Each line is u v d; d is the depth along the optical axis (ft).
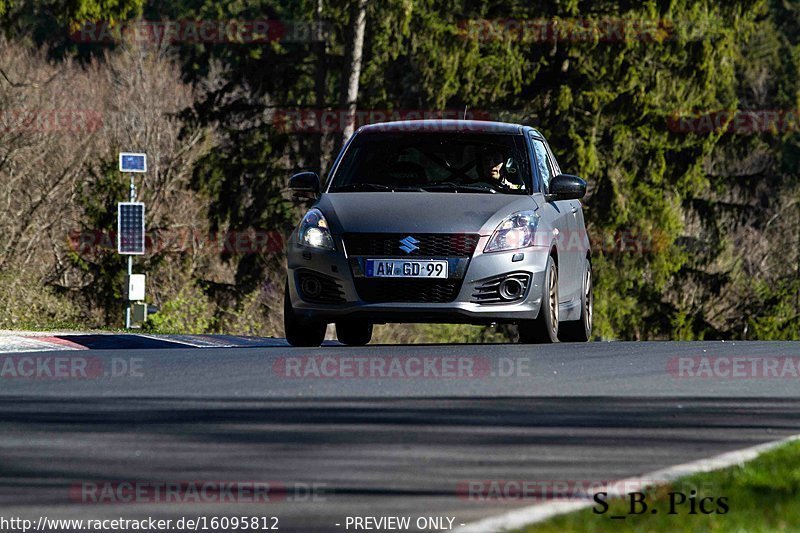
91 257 389.39
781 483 68.08
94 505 65.98
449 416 96.27
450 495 67.87
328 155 447.01
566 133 437.58
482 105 429.79
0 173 513.04
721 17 438.40
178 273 434.30
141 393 110.01
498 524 59.52
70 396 108.17
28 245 506.07
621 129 438.81
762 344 160.86
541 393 110.52
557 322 157.38
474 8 431.84
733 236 628.69
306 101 445.78
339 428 90.22
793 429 91.86
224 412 98.17
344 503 66.03
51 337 169.48
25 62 628.28
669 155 447.42
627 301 450.30
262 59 441.68
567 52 431.02
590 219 444.14
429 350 144.66
